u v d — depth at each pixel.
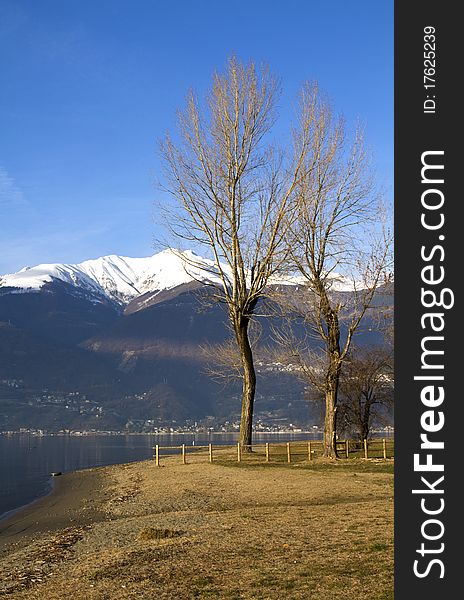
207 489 28.31
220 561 14.78
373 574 13.02
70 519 25.05
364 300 35.47
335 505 22.30
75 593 13.15
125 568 14.71
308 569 13.67
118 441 176.00
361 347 50.03
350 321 36.03
